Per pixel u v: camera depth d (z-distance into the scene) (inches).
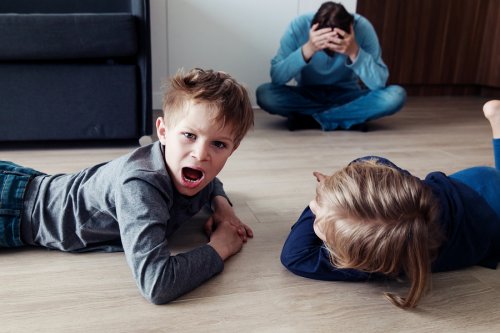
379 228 25.8
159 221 29.4
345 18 76.5
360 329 27.4
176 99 30.6
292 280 32.5
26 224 34.6
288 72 80.7
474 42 136.3
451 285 32.9
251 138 76.0
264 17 98.2
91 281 31.3
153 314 27.9
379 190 26.6
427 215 27.3
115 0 78.8
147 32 64.1
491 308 30.3
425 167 61.9
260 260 35.1
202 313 28.2
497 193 35.8
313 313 28.8
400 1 126.1
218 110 29.6
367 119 83.7
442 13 130.6
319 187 29.8
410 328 27.8
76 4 78.1
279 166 60.3
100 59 64.7
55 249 35.7
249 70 100.5
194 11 94.0
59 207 34.2
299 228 33.2
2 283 30.7
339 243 26.8
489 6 133.2
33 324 26.6
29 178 35.8
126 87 64.5
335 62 83.7
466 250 33.2
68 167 56.5
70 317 27.3
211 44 96.7
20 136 63.4
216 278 32.2
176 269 29.0
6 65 60.8
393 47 130.0
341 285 32.2
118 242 36.1
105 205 32.5
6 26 57.8
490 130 88.7
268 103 84.2
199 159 30.2
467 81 139.9
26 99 62.2
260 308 29.0
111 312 27.9
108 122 65.3
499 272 35.1
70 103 63.6
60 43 59.8
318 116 84.2
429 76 135.9
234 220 39.6
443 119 99.4
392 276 31.4
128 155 33.1
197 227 40.8
